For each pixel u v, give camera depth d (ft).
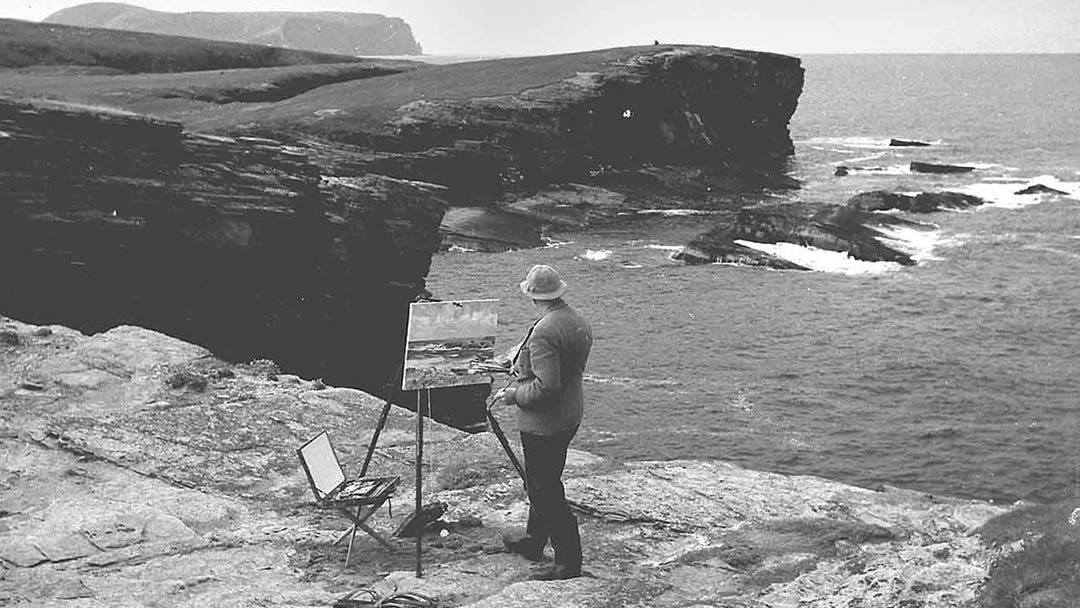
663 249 219.61
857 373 133.18
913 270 195.00
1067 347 145.69
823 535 31.71
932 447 107.04
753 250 202.80
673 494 35.58
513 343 150.00
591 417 116.47
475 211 233.55
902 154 396.16
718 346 146.30
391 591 25.52
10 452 35.63
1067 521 28.07
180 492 33.06
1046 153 393.29
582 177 287.89
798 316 162.81
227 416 40.50
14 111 90.48
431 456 38.47
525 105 279.28
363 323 119.03
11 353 46.19
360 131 263.49
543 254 214.69
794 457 104.47
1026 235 226.99
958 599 23.89
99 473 34.55
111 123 95.09
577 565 27.12
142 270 95.91
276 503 33.30
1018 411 118.42
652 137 313.12
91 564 27.25
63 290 91.35
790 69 377.91
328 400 43.73
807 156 388.78
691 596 26.20
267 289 106.32
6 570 26.37
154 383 43.65
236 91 319.27
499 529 30.66
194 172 100.89
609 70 309.83
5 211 88.12
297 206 107.04
